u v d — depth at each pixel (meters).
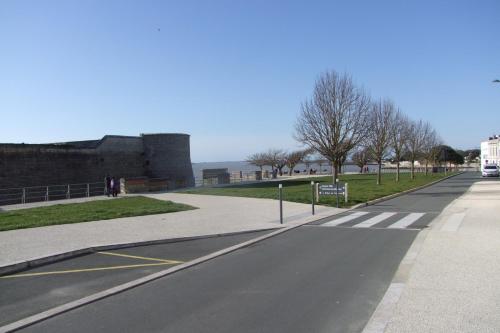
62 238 13.23
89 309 6.98
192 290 7.88
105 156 38.47
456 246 10.96
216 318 6.39
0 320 6.56
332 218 18.27
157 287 8.17
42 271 9.61
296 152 80.69
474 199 26.08
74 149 35.72
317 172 88.19
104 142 38.53
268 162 80.88
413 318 5.97
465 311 6.20
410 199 27.17
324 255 10.70
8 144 31.09
